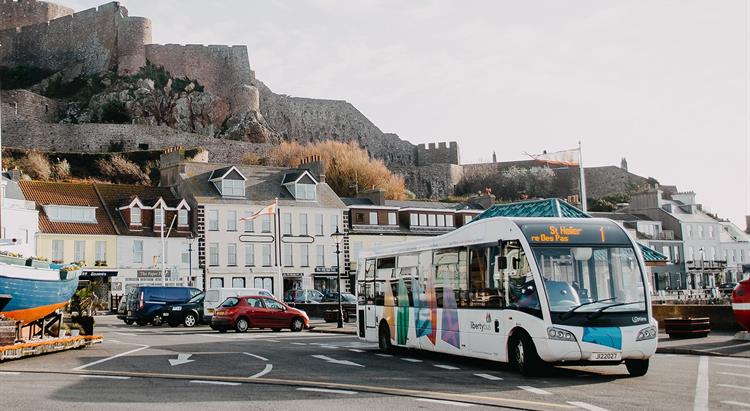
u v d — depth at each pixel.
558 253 16.78
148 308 42.56
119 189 66.00
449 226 79.44
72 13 139.00
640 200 97.00
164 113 121.69
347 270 71.00
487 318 18.16
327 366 19.02
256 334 34.41
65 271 22.61
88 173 96.94
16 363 19.77
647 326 16.42
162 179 70.69
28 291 20.56
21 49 134.62
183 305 42.97
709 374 16.80
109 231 61.50
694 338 25.83
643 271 16.91
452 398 13.27
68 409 12.13
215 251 65.25
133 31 127.56
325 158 105.44
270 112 137.75
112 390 14.42
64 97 125.25
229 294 43.34
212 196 66.00
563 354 15.98
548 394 13.83
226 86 130.00
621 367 18.52
